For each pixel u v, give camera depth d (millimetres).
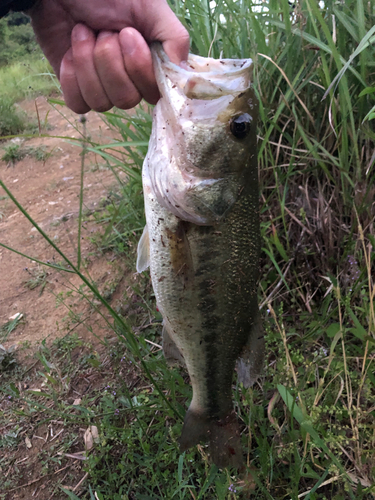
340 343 389
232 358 327
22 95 1521
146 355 455
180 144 277
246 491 319
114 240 637
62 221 762
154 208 298
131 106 279
